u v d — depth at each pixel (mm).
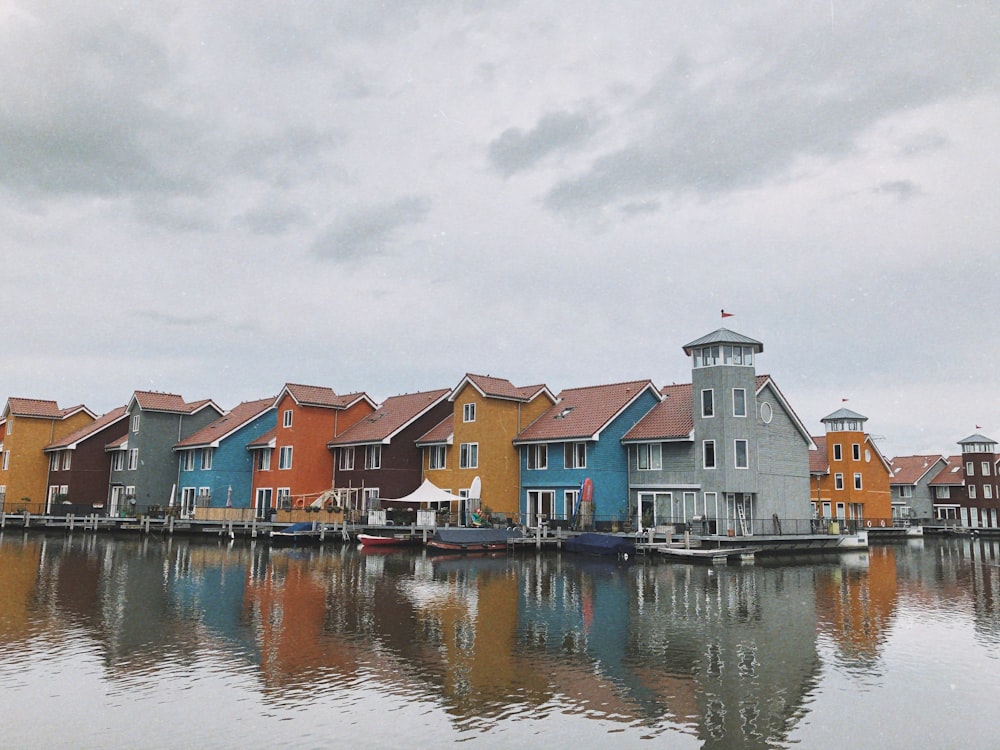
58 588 25328
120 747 11047
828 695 13852
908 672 15445
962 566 38969
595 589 25969
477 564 34344
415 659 15852
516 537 41281
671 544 37844
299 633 18203
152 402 63062
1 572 29891
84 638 17562
